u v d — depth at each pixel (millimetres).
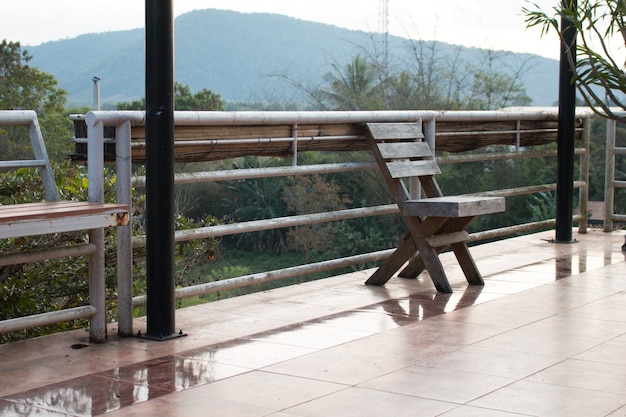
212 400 3234
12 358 3898
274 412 3078
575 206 19938
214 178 4969
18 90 26188
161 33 4121
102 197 4199
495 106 20766
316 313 4879
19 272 5098
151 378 3549
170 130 4203
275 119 5152
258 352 3982
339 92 20562
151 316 4285
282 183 21375
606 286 5707
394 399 3221
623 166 20250
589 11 7188
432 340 4195
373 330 4434
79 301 5418
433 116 6246
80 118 4320
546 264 6664
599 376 3527
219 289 5102
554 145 19641
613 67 7223
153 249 4250
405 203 5531
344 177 21016
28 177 5398
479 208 5457
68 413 3082
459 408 3102
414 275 6027
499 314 4820
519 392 3301
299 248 21391
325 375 3570
